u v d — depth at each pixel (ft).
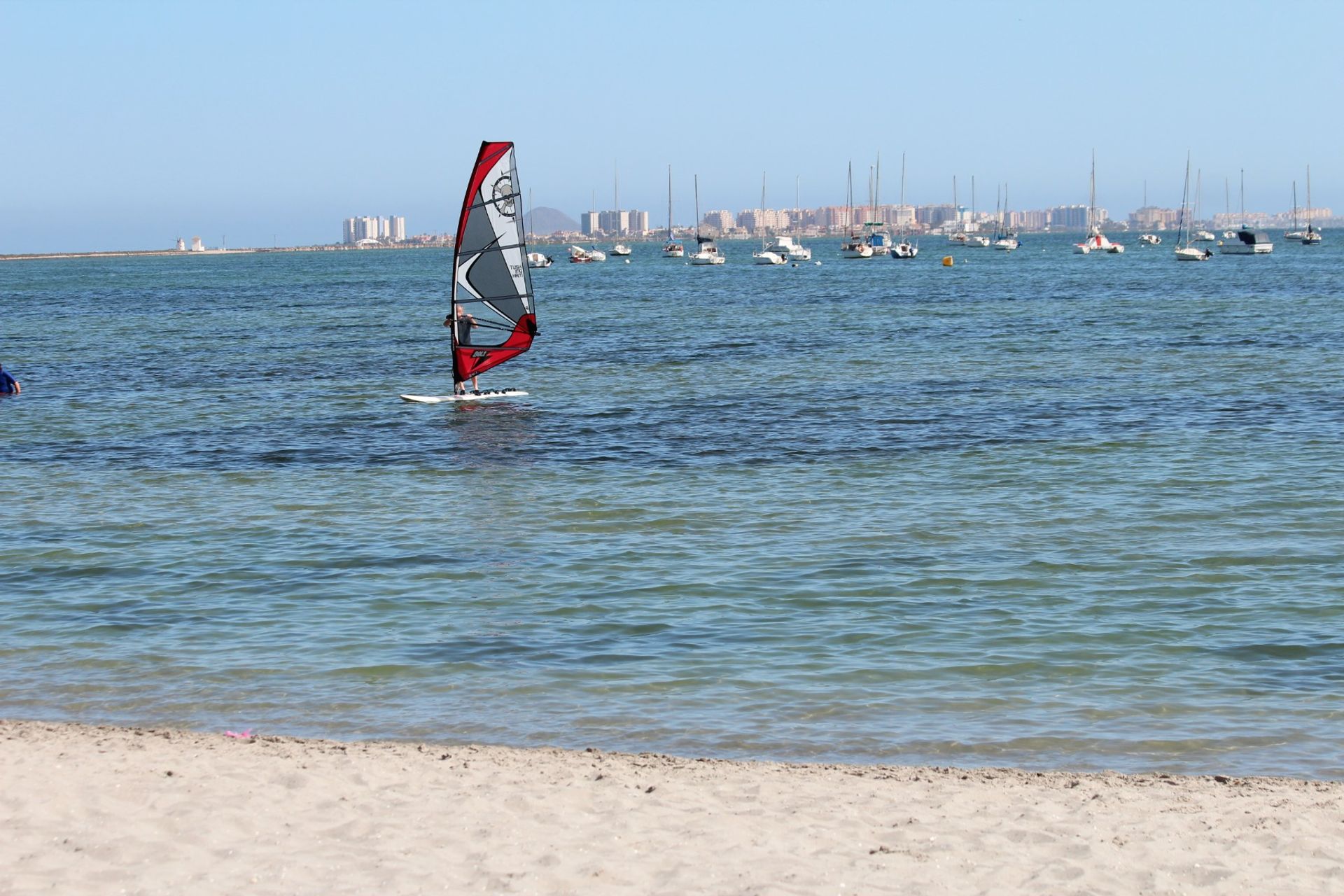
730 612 60.39
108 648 55.93
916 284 393.70
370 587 65.46
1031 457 98.48
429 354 196.24
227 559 71.41
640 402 134.31
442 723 46.75
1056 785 39.47
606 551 72.23
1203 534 73.72
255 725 46.73
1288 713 46.96
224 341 228.43
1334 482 86.38
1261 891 31.78
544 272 591.78
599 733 45.70
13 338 241.35
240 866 33.09
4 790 38.24
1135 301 290.97
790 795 38.37
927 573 66.64
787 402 132.87
